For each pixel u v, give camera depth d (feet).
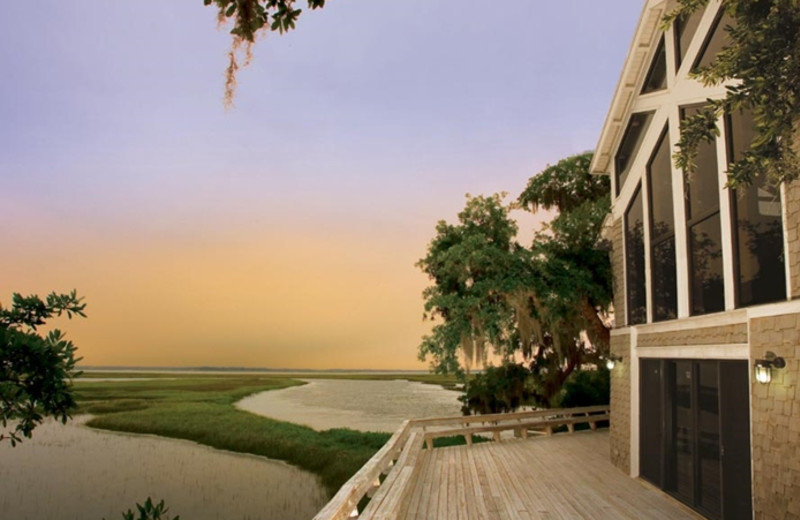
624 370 37.78
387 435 82.02
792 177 13.21
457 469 38.63
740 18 12.91
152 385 265.13
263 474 61.41
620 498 30.14
